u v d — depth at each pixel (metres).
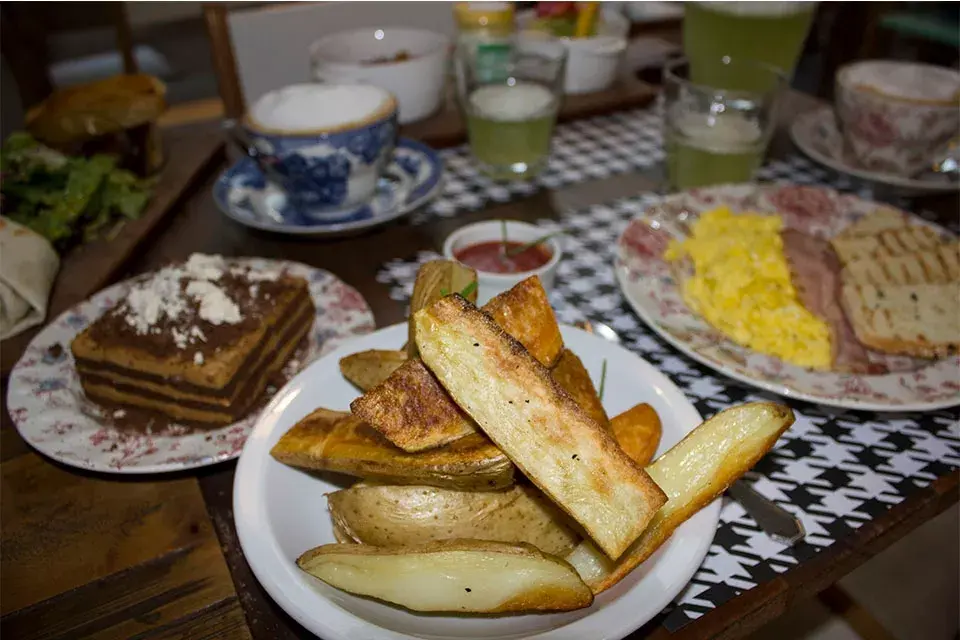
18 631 0.68
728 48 1.60
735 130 1.46
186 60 3.77
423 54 1.90
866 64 1.57
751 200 1.33
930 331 0.96
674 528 0.64
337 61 1.87
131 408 0.94
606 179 1.58
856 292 1.03
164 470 0.81
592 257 1.30
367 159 1.30
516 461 0.60
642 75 2.10
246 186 1.46
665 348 1.07
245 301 0.98
